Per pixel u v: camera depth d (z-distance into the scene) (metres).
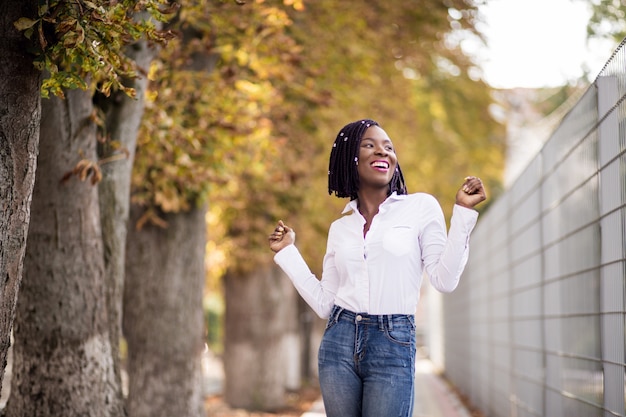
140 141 10.40
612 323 6.67
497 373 14.69
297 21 15.10
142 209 12.69
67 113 7.97
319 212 20.03
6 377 13.21
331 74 16.16
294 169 16.53
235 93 12.01
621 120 6.35
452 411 17.86
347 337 4.73
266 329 20.95
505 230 13.60
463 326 21.73
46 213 8.13
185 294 12.70
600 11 14.29
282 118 13.83
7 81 5.55
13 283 5.61
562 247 8.78
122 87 6.28
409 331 4.73
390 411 4.63
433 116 27.36
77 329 8.29
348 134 4.96
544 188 9.88
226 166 12.29
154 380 12.54
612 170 6.62
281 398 21.03
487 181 30.44
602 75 6.96
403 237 4.75
